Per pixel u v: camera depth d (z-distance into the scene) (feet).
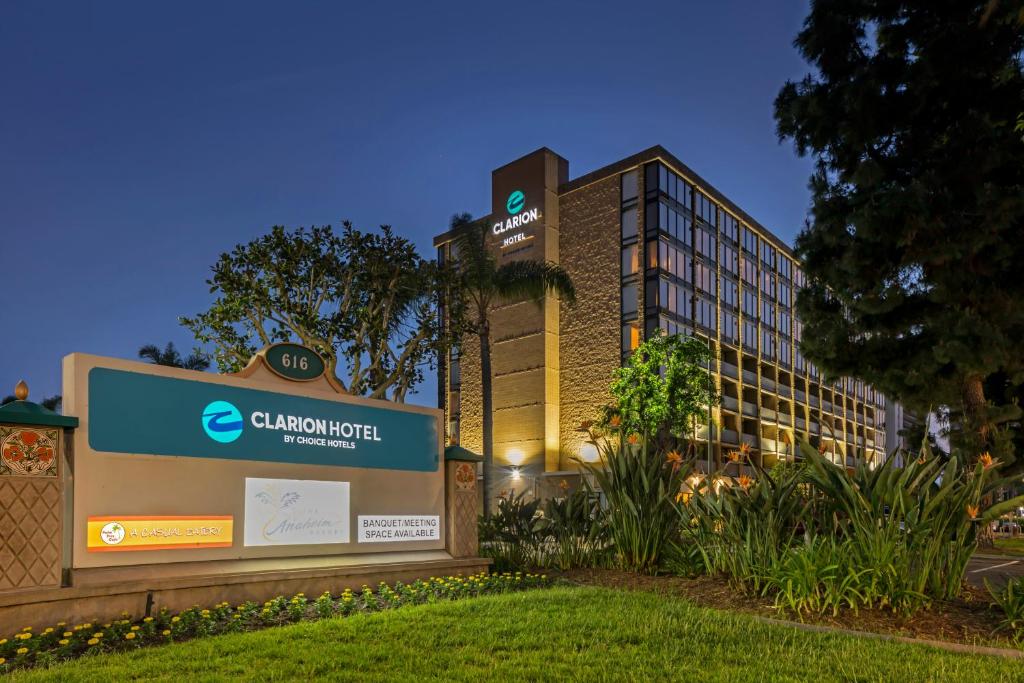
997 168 66.64
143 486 27.37
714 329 168.66
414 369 78.28
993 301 67.67
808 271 76.28
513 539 42.22
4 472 23.40
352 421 35.70
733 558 31.48
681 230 158.71
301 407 33.58
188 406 29.27
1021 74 64.08
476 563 38.73
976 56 64.54
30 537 23.75
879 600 26.78
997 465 29.30
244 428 31.17
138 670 18.57
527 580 35.70
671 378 115.96
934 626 24.71
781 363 203.10
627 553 37.63
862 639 22.70
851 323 74.33
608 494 39.78
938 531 27.91
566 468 153.89
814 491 33.17
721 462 160.35
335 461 34.60
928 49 67.46
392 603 29.30
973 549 28.78
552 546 41.63
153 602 26.22
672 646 21.52
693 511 36.58
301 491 32.94
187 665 19.19
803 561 27.07
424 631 23.13
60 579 24.40
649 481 39.01
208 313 73.51
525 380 160.15
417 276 75.82
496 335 167.22
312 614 27.40
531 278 81.66
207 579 27.78
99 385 26.63
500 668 18.95
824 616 25.88
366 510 35.63
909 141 72.02
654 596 29.94
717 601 29.30
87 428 26.05
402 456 37.78
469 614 26.05
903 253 68.54
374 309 74.13
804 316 78.18
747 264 188.85
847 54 75.56
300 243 70.49
